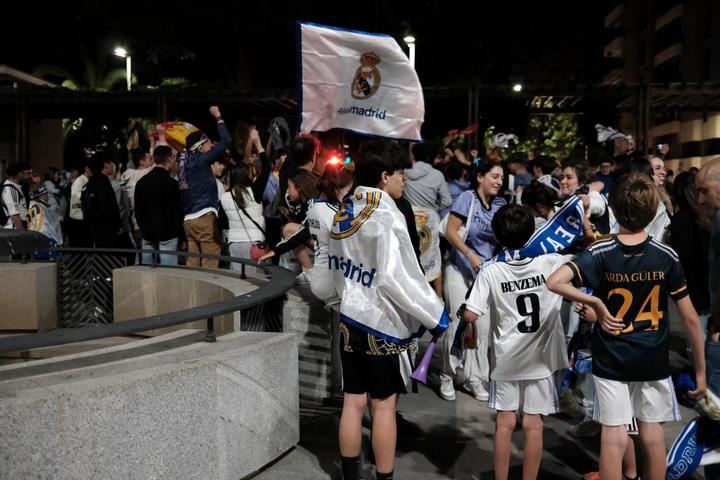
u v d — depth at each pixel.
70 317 7.36
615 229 5.82
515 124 25.88
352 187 4.16
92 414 3.05
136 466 3.19
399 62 6.46
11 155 21.78
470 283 5.68
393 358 3.72
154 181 8.10
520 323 3.92
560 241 3.96
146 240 8.19
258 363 3.86
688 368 6.04
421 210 5.96
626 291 3.47
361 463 4.43
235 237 7.36
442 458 4.55
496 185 5.45
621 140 9.73
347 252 3.72
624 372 3.48
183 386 3.37
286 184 5.88
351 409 3.79
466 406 5.62
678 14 53.44
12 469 2.88
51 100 17.31
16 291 7.00
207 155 7.68
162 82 34.22
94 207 9.06
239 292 5.27
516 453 4.65
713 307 3.88
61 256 7.44
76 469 3.01
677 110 19.44
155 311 6.63
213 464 3.55
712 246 3.86
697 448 3.73
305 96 6.50
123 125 26.34
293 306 5.46
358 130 6.57
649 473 3.60
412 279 3.60
